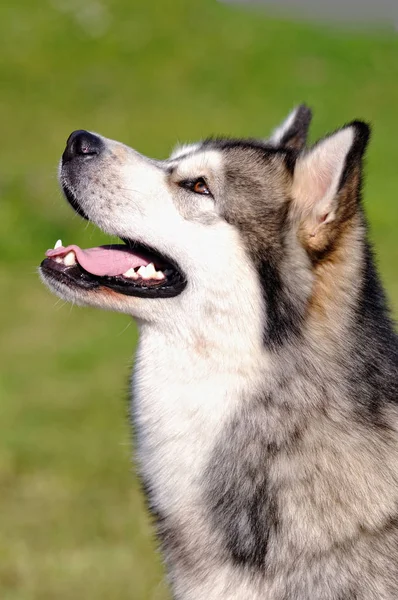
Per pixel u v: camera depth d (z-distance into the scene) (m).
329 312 8.23
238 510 7.99
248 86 48.03
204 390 8.22
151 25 53.16
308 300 8.25
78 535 13.22
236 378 8.16
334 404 7.95
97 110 44.62
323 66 50.38
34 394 19.69
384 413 8.03
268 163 8.65
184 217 8.72
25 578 11.96
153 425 8.42
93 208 9.03
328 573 7.72
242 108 45.56
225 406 8.15
